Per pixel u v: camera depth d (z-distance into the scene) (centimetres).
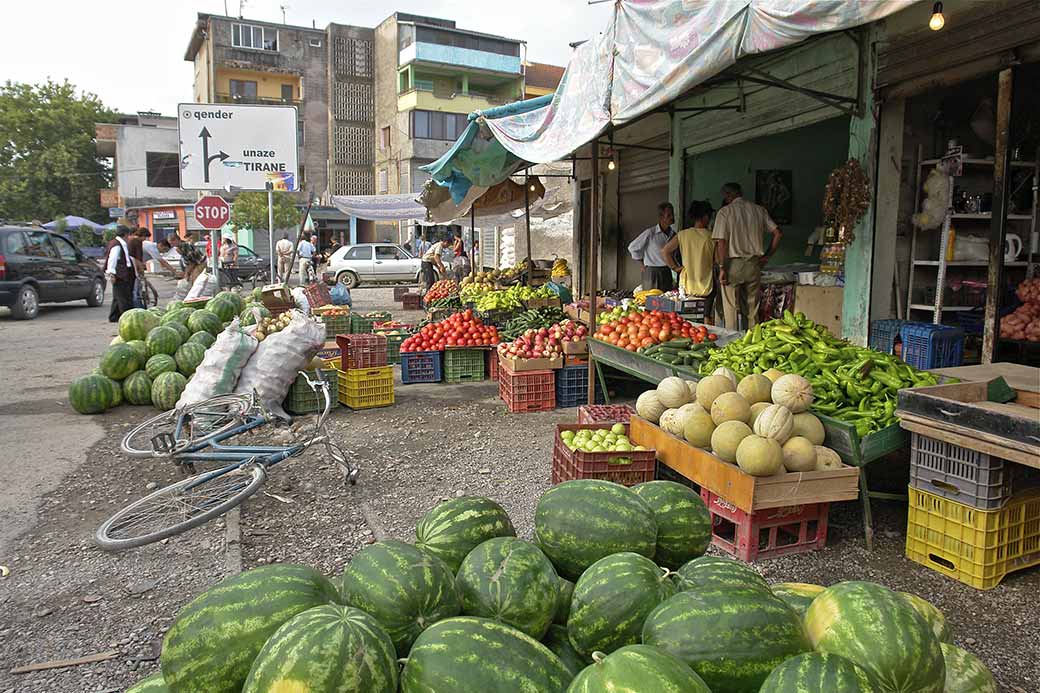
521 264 1708
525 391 816
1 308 1916
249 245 4203
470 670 166
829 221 821
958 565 393
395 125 4769
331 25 4884
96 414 813
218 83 4841
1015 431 354
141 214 5144
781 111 884
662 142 1261
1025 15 560
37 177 5181
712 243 910
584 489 259
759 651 179
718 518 459
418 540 253
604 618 203
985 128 749
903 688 172
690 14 475
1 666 330
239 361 715
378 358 836
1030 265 755
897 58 685
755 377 473
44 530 485
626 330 745
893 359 505
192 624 189
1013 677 305
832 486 421
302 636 165
